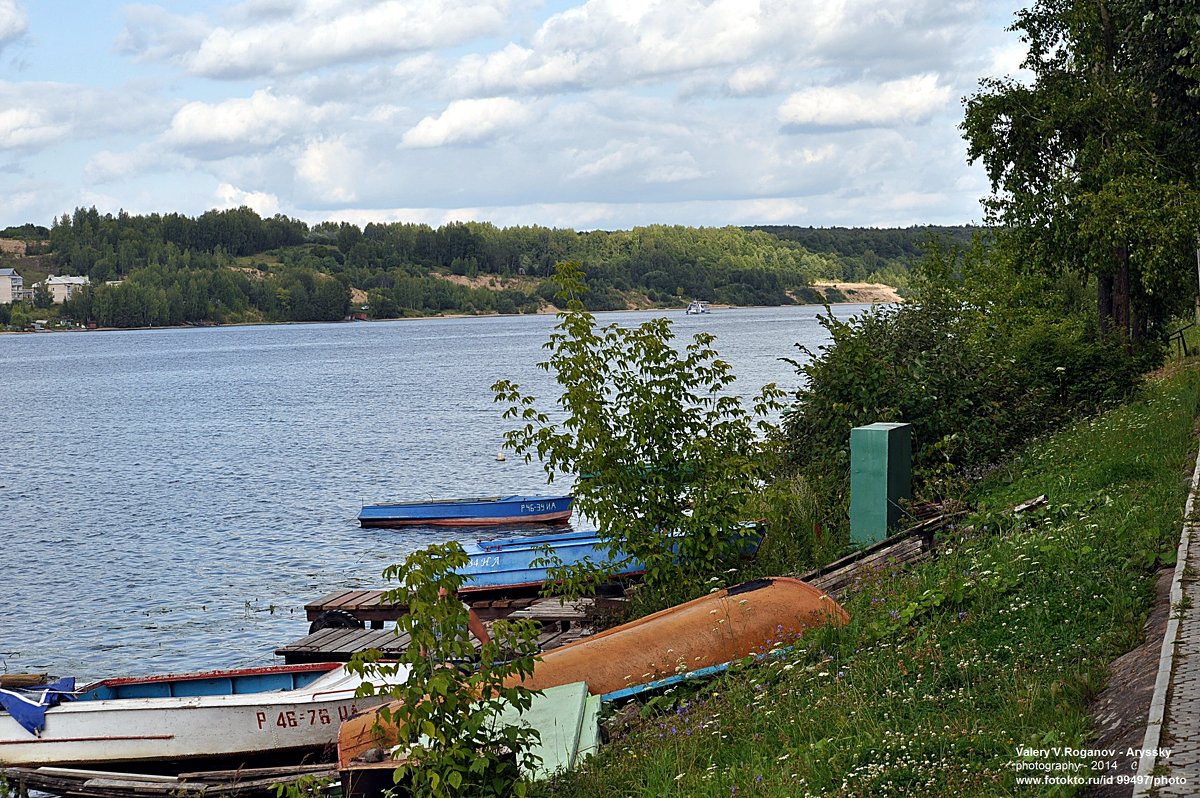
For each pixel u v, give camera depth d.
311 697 13.48
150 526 34.03
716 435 15.06
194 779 11.92
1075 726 6.34
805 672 8.96
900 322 19.56
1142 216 26.50
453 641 7.87
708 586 14.13
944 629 8.85
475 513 33.12
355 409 73.19
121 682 14.45
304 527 33.28
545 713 9.09
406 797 8.64
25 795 12.41
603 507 14.55
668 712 9.31
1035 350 21.94
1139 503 11.19
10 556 29.94
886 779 6.22
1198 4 24.39
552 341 14.91
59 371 129.50
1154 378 26.81
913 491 16.12
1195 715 5.79
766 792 6.68
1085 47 29.88
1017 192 30.55
